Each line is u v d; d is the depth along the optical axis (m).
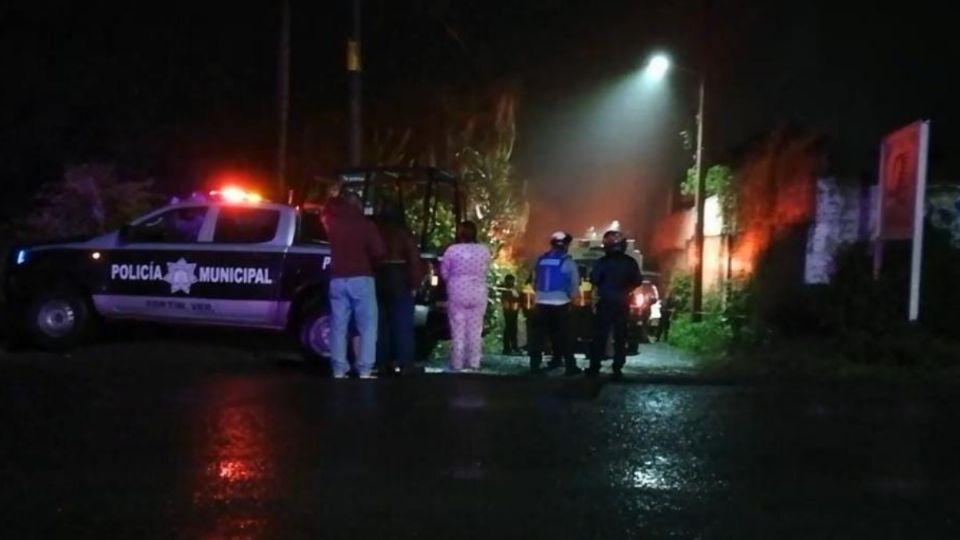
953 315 15.23
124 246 14.18
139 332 15.74
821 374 13.70
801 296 18.39
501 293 20.89
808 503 7.23
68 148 26.64
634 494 7.37
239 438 8.73
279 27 22.78
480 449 8.48
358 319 12.15
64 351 14.20
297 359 14.09
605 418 9.62
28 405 9.95
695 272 28.47
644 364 19.48
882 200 15.76
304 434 8.89
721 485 7.61
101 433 8.87
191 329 15.17
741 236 27.38
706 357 21.34
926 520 6.91
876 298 15.52
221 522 6.71
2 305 17.17
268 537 6.47
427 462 8.09
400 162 22.92
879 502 7.26
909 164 14.66
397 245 12.59
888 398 10.88
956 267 15.60
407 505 7.09
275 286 13.62
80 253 14.24
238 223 13.98
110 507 6.98
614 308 13.82
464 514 6.93
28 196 25.88
